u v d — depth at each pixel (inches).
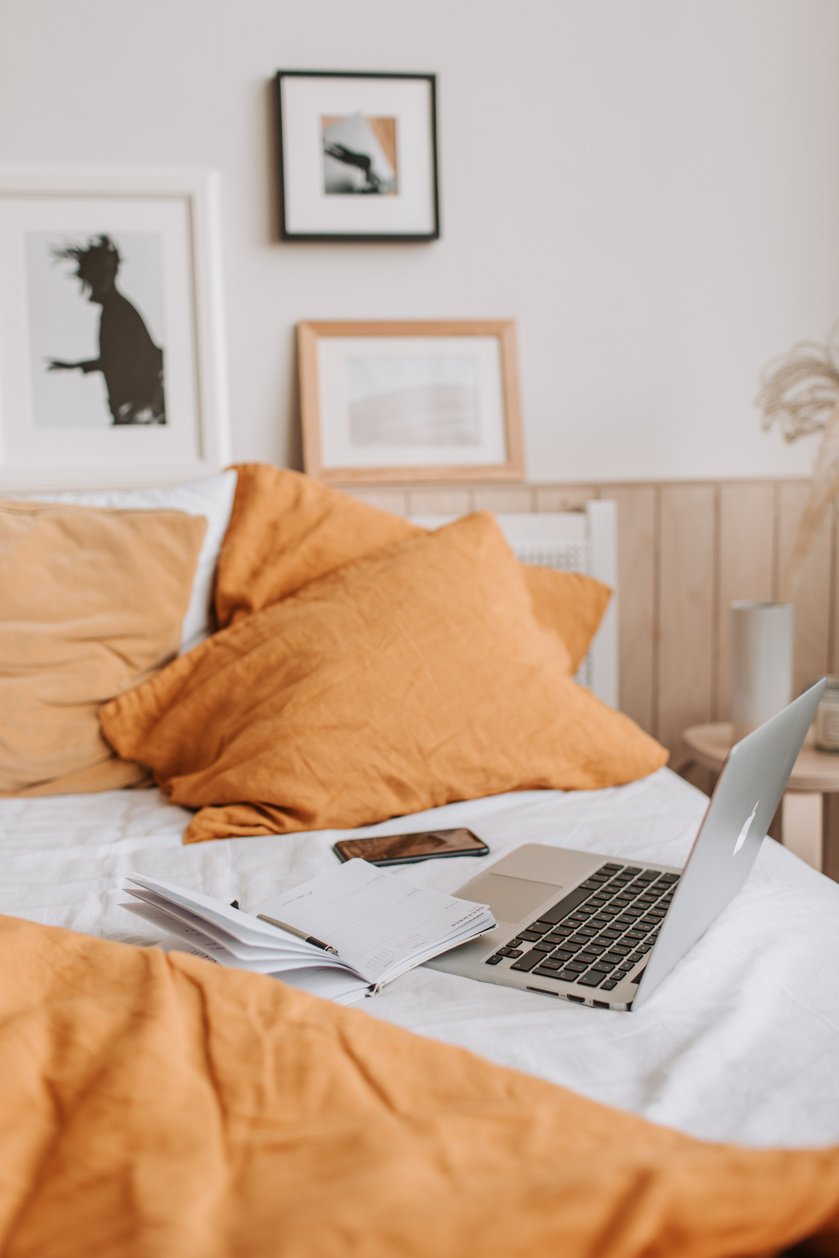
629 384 89.0
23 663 63.9
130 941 39.9
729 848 35.5
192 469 83.1
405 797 57.3
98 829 55.5
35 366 81.4
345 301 84.9
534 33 85.0
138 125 81.0
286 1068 27.9
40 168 79.9
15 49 79.0
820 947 37.8
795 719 38.1
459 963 36.9
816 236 90.0
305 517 72.4
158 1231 20.6
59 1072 27.9
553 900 42.4
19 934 35.8
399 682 59.8
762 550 90.6
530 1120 25.0
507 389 86.3
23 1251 21.4
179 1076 27.3
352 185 83.4
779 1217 20.6
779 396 83.2
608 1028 32.3
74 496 72.4
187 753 63.3
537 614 77.2
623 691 90.0
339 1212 20.7
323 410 84.3
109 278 81.7
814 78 88.7
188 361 83.0
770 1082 28.9
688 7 86.5
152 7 80.1
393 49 83.4
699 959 36.6
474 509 86.0
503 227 86.4
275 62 82.0
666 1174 20.9
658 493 88.7
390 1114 25.9
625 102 86.7
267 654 62.6
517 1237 20.0
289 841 53.0
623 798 59.0
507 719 60.4
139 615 66.9
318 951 35.8
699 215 88.5
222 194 82.5
